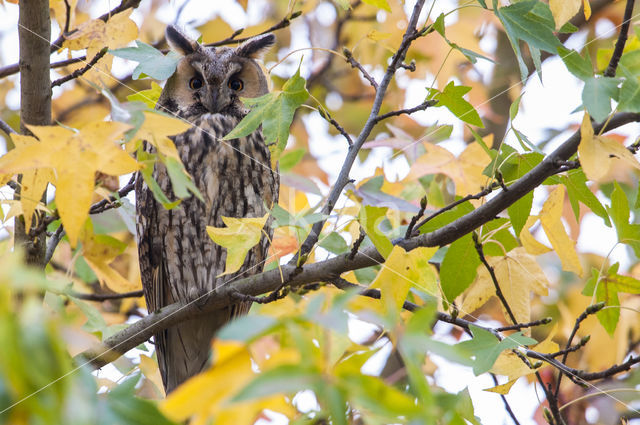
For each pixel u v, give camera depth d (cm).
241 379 271
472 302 633
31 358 215
